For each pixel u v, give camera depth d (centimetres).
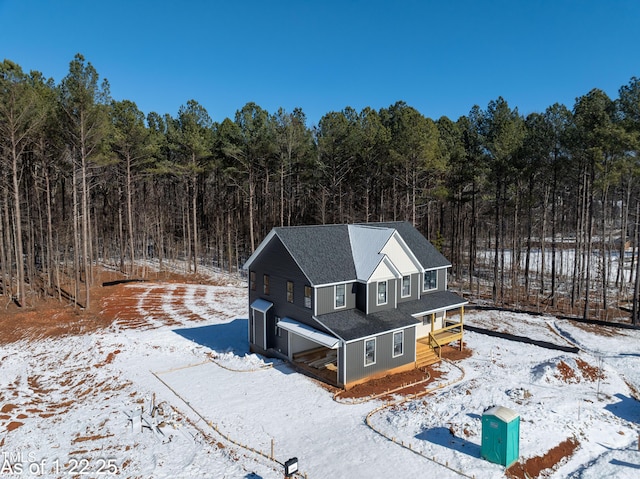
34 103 3416
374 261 2420
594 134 3284
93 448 1631
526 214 5106
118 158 4734
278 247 2548
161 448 1627
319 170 5228
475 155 4656
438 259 2908
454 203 5412
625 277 4916
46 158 3953
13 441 1691
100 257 6125
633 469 1449
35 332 3006
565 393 2066
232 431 1738
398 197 5506
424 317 2772
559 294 4375
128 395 2092
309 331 2261
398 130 4734
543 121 3953
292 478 1417
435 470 1441
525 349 2684
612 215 5028
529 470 1440
